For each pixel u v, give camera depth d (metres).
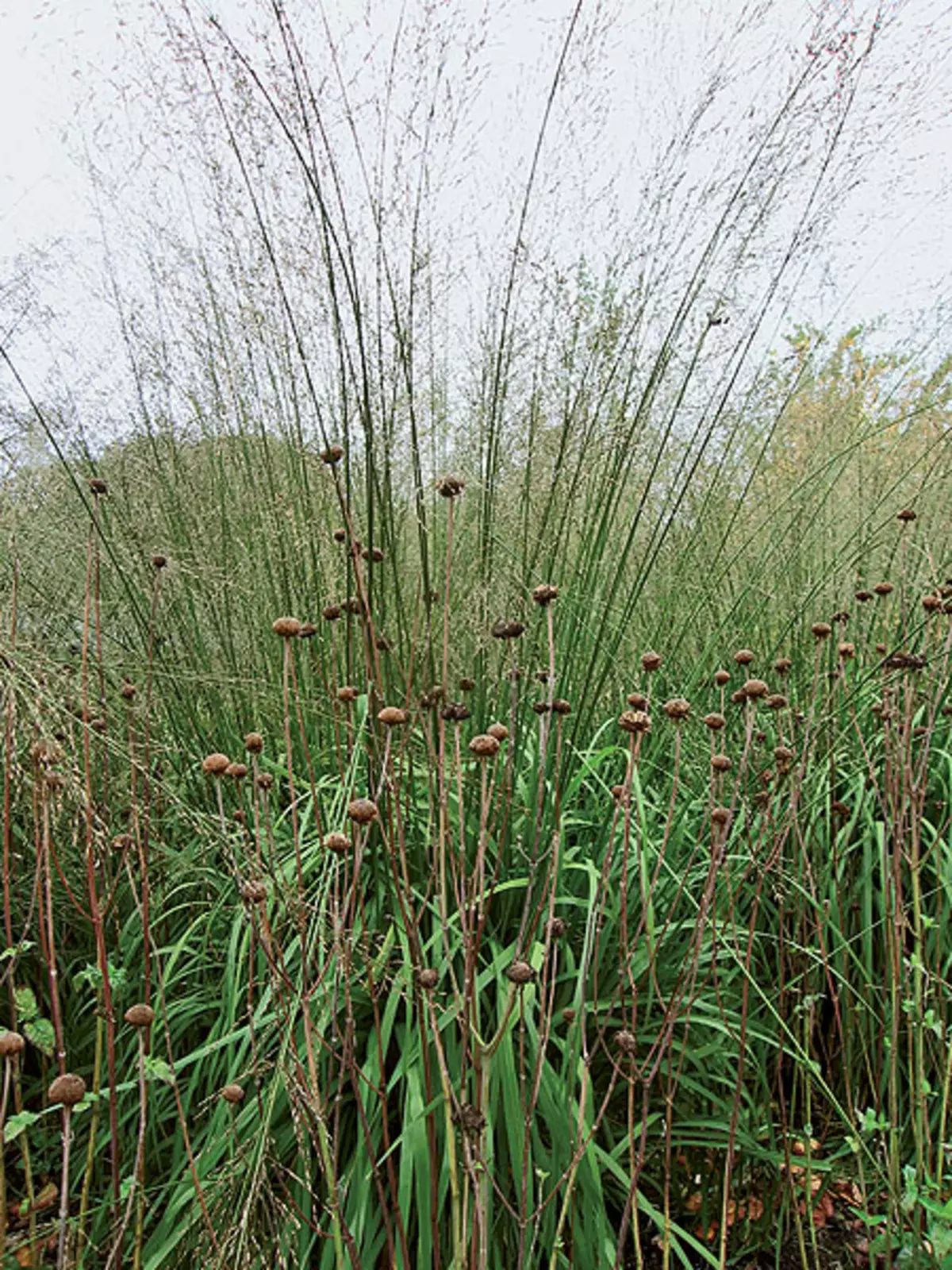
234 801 2.17
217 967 1.95
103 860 1.70
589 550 2.47
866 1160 1.87
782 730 2.09
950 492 3.11
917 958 1.47
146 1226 1.58
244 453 2.68
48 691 1.54
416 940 1.36
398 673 2.17
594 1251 1.44
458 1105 1.16
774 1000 1.98
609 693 2.54
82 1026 1.86
